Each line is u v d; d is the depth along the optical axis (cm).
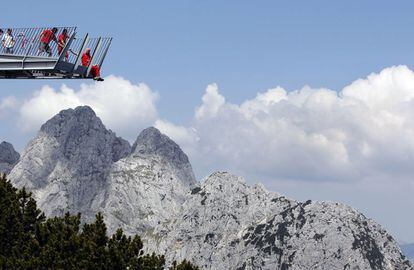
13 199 13088
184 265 11412
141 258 11600
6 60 7519
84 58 7312
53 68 7194
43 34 7425
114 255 11088
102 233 11838
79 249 11356
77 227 12412
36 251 11944
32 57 7381
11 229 12406
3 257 11588
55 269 11044
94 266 10975
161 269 11725
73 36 7338
